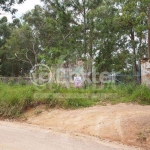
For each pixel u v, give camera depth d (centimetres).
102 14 1514
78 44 1445
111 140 617
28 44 3192
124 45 2192
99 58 1469
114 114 760
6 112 907
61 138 629
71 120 765
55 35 1803
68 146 562
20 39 3181
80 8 1435
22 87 1098
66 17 1408
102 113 780
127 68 2017
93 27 1443
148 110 802
